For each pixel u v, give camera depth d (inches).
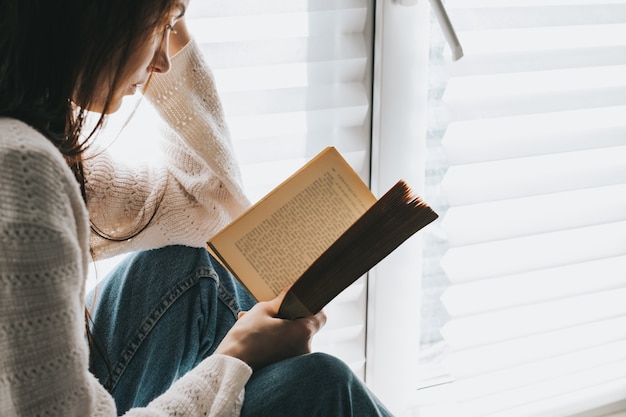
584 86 54.2
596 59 53.9
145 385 39.3
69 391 27.3
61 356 26.7
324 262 34.0
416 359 58.4
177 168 40.9
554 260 58.0
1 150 25.0
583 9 52.4
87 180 38.1
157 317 39.4
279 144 50.3
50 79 29.3
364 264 34.1
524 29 51.3
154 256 40.5
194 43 39.9
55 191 25.9
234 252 36.3
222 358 33.9
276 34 47.1
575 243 58.4
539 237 57.3
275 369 34.5
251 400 33.8
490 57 51.2
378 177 52.4
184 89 39.8
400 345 57.4
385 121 50.9
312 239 36.7
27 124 28.3
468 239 54.9
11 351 25.7
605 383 64.4
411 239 54.4
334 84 49.9
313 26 47.9
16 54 28.0
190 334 39.6
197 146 40.1
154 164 41.1
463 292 56.4
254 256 36.5
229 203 41.8
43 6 28.1
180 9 31.6
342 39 48.9
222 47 46.4
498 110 52.4
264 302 36.5
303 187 36.8
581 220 57.7
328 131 51.1
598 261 59.9
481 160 53.1
